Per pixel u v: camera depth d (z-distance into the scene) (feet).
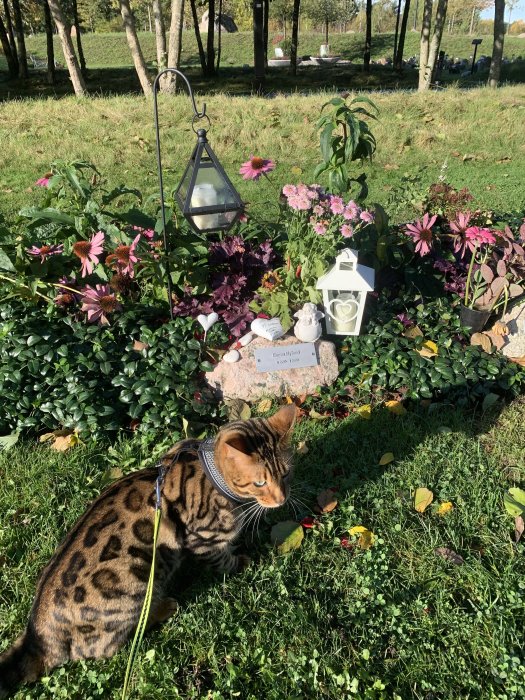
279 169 8.47
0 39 23.54
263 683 2.34
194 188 3.26
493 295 4.15
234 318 4.02
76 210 4.30
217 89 19.88
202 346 3.90
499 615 2.51
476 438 3.58
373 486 3.21
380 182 8.04
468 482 3.22
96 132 9.57
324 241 3.94
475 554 2.83
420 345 4.00
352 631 2.52
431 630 2.49
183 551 2.57
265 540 2.97
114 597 2.27
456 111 10.93
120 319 3.91
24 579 2.71
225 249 4.30
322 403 3.81
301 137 9.52
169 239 4.20
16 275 4.14
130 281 4.13
